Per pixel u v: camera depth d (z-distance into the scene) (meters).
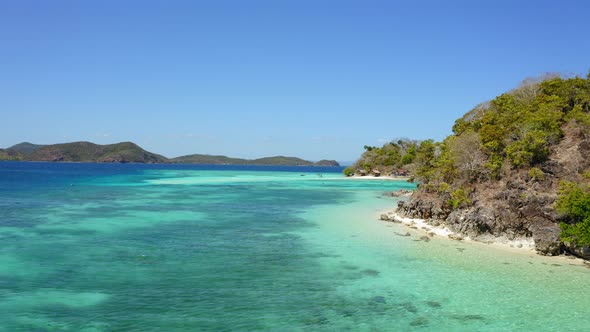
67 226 28.81
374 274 18.67
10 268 18.53
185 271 18.66
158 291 16.03
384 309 14.65
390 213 36.53
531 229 24.25
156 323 13.12
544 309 14.81
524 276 18.64
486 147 31.05
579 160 27.05
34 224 29.36
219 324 13.16
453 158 32.53
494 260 21.27
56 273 17.97
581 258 21.72
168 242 24.41
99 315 13.65
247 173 145.00
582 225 20.89
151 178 96.94
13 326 12.68
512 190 26.33
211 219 33.22
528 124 29.78
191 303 14.87
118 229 28.14
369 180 96.88
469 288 16.94
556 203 23.58
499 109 39.25
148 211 37.00
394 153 116.62
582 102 33.50
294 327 13.09
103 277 17.56
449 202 29.69
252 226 30.22
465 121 44.22
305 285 17.05
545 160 28.08
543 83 38.03
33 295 15.32
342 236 26.83
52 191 55.34
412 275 18.58
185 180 90.12
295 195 55.97
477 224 25.98
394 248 23.61
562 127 30.55
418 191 36.03
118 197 48.91
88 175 106.69
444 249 23.48
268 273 18.59
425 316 14.10
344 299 15.55
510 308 14.88
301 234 27.41
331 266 19.84
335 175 130.25
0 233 26.03
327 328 13.05
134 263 19.75
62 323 12.98
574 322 13.75
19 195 49.25
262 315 13.94
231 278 17.80
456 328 13.22
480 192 28.58
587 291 16.69
